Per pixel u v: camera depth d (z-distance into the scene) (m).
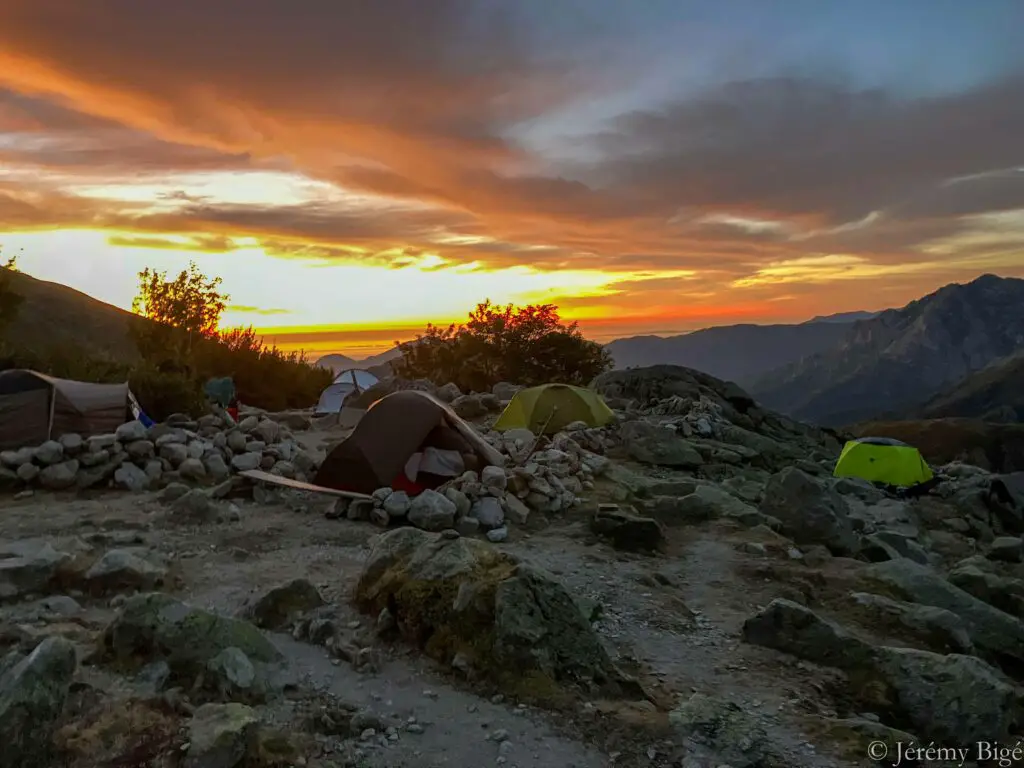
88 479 13.55
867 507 16.89
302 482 13.79
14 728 4.14
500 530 11.05
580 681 5.93
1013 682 8.13
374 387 29.34
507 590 6.27
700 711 5.56
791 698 6.18
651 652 7.14
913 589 9.60
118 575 7.64
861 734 5.52
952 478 21.50
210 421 18.52
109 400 16.30
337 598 7.83
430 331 48.66
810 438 28.05
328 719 5.16
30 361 25.67
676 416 24.66
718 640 7.52
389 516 11.31
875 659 6.80
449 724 5.34
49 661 4.43
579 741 5.20
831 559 10.90
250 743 4.49
